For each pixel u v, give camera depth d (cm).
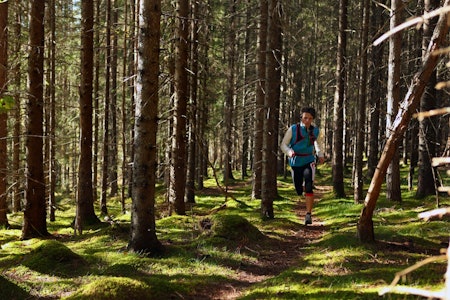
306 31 3117
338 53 1725
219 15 2359
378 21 1995
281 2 1142
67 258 675
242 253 720
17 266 667
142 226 696
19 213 1698
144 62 681
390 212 1113
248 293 509
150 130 691
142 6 676
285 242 814
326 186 2678
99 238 895
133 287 493
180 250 714
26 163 1105
